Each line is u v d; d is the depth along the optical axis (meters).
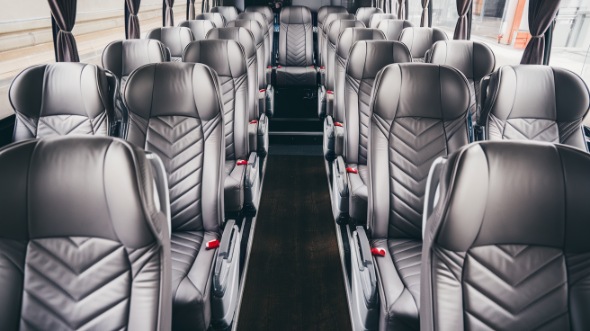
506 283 0.99
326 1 6.82
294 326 2.01
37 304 0.93
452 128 1.75
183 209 1.79
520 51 4.18
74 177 0.89
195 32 4.42
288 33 5.37
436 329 1.01
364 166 2.46
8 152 0.87
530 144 0.95
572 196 0.93
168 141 1.77
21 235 0.91
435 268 1.01
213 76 1.76
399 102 1.74
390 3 6.87
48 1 2.61
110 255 0.94
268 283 2.31
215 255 1.63
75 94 2.00
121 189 0.88
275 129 4.55
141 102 1.75
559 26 2.91
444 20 5.87
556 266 0.97
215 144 1.78
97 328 0.94
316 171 3.86
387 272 1.52
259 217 3.02
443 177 0.98
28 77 1.98
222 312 1.50
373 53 2.33
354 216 2.17
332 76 3.94
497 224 0.97
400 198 1.75
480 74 2.81
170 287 1.02
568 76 1.98
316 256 2.56
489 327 0.99
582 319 0.95
